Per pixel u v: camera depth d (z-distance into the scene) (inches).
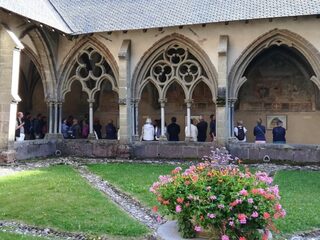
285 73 752.3
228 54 627.5
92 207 311.3
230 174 213.9
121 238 251.9
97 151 671.8
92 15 705.0
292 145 592.4
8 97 559.5
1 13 562.6
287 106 751.1
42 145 660.7
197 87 801.6
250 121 769.6
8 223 282.5
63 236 258.8
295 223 277.1
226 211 196.9
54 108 700.0
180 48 659.4
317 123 732.7
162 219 287.9
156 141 655.1
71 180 411.8
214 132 678.5
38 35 655.8
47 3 713.0
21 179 412.5
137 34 668.1
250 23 618.5
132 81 669.3
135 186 391.2
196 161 608.1
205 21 606.9
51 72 695.7
